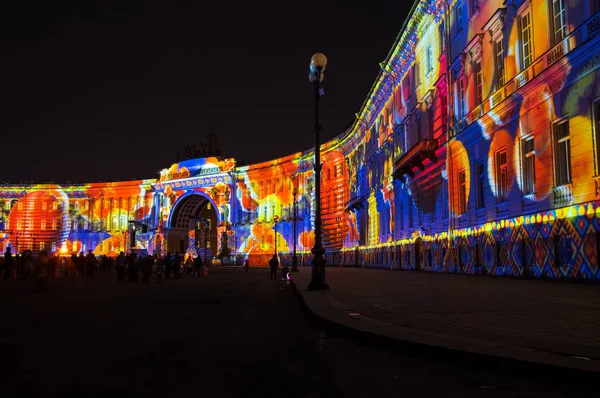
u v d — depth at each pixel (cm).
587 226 1666
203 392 507
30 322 1058
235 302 1563
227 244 8681
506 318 862
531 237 2000
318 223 1703
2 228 10356
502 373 549
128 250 9781
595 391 479
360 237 5688
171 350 731
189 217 9925
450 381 530
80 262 3556
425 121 3303
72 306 1423
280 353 702
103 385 535
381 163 4688
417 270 3453
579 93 1723
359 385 525
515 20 2152
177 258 3550
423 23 3266
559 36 1864
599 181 1625
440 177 3036
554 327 756
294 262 4569
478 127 2488
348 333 800
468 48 2591
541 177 1953
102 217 10331
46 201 10506
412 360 629
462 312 959
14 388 524
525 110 2069
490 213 2373
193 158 9506
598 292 1358
